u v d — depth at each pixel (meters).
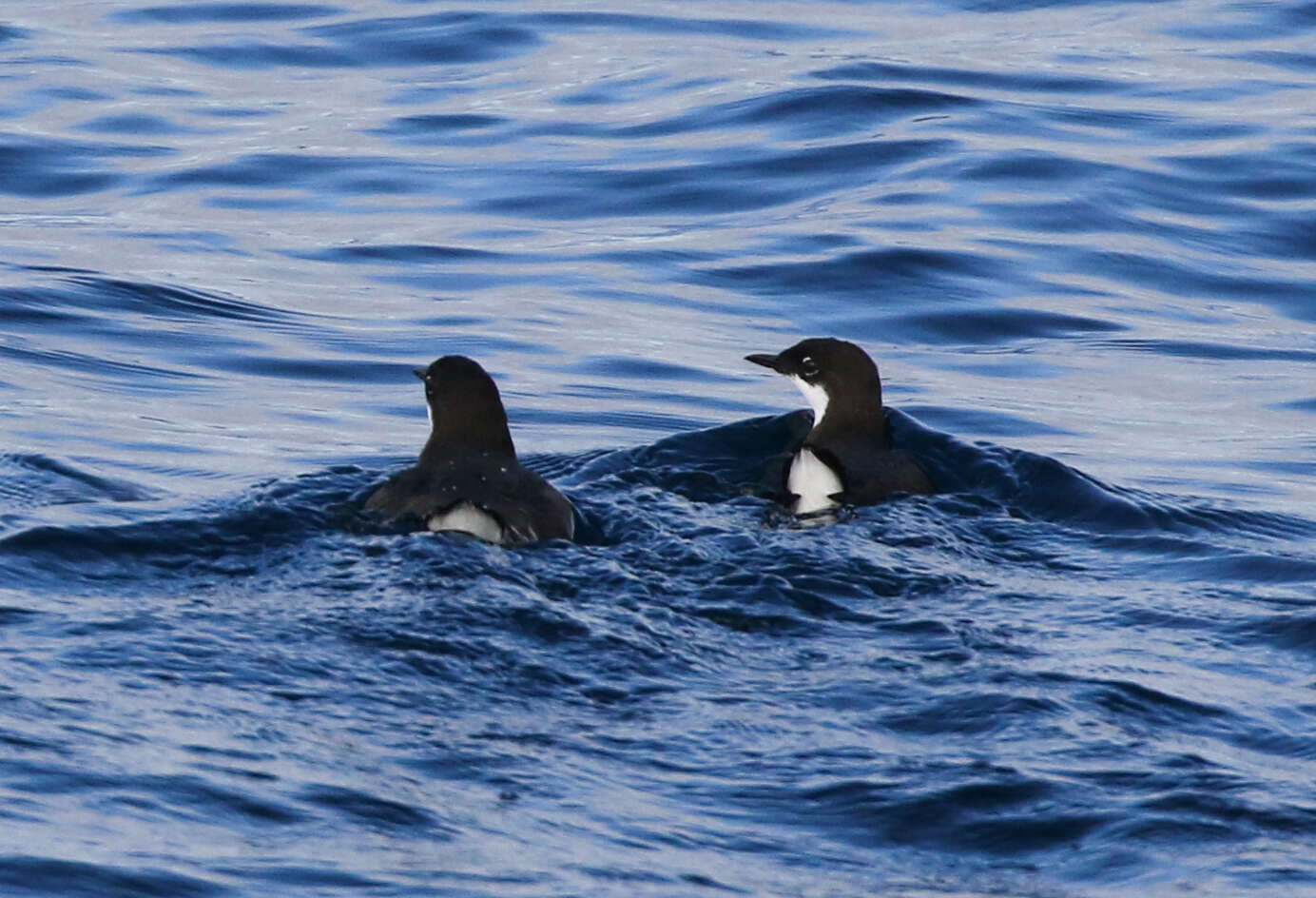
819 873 7.41
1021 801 8.05
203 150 25.36
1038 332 19.55
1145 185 23.77
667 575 10.88
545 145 25.62
